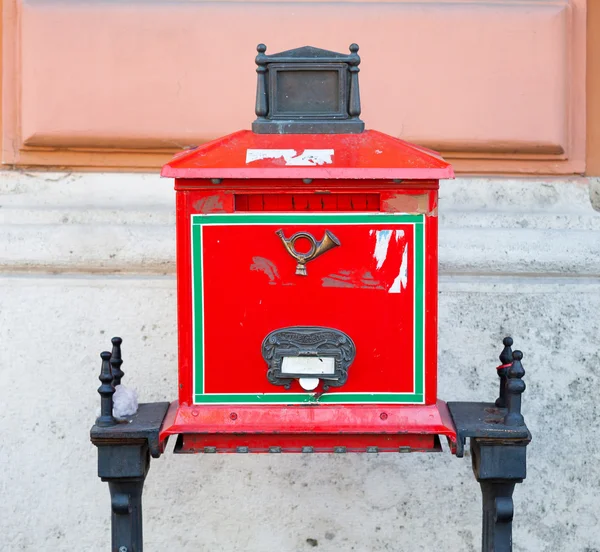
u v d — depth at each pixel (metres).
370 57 2.96
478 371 2.88
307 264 2.06
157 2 2.97
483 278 2.90
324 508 2.88
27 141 2.94
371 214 2.04
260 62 2.17
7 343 2.86
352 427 2.07
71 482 2.88
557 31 2.97
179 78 2.94
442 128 2.96
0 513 2.88
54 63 2.94
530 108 2.97
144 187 2.96
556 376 2.89
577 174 3.02
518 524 2.90
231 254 2.06
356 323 2.07
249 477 2.88
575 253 2.87
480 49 2.97
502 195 2.98
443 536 2.89
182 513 2.88
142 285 2.86
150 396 2.87
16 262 2.84
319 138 2.14
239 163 2.02
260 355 2.08
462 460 2.89
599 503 2.89
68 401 2.86
